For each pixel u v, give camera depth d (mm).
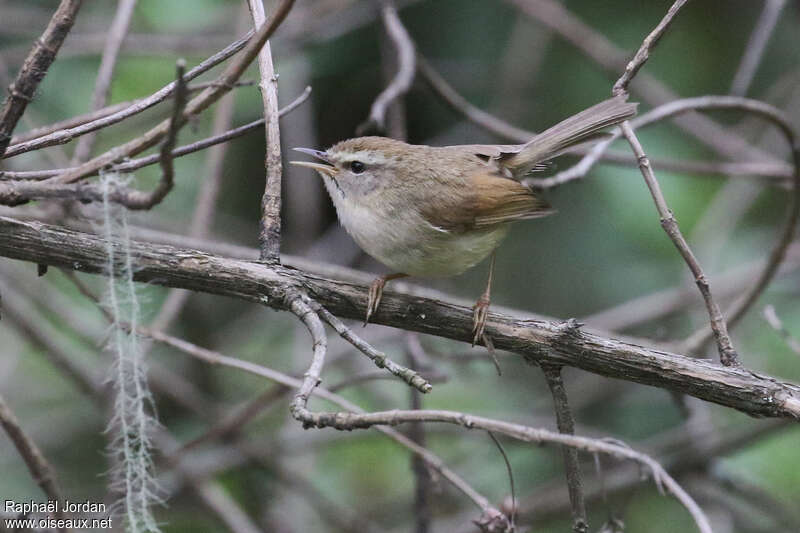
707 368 6039
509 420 11328
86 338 10680
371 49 13734
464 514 11469
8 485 11094
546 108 13383
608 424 12750
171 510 11023
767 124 13891
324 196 14930
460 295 13570
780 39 13469
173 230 12094
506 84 13094
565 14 12125
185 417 12273
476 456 12141
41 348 10195
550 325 6273
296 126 13352
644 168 6453
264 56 6570
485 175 7473
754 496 10820
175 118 4629
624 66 11945
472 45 13867
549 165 8414
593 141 7801
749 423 11328
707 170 10445
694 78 13188
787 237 8148
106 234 5309
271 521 11602
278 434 11742
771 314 7965
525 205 7410
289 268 6148
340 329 5488
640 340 9016
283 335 13344
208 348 12539
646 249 12805
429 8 13828
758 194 13453
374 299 6363
